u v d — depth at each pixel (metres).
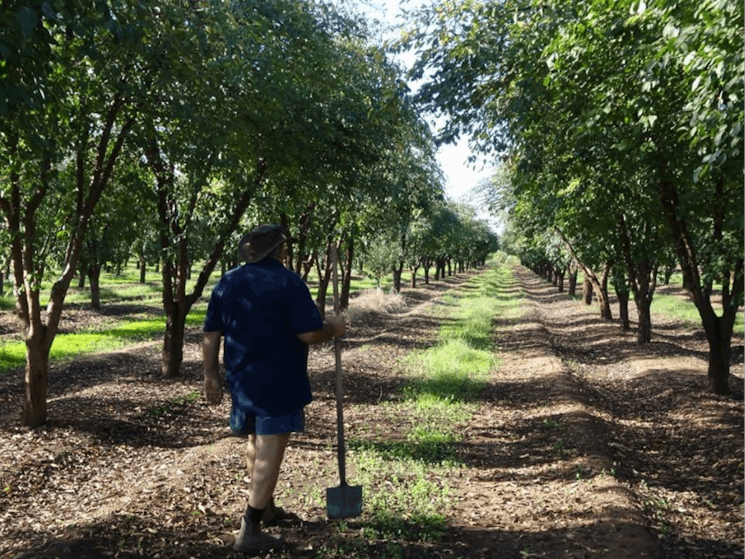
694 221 12.38
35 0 4.92
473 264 121.81
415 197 16.95
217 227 13.31
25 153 6.64
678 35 5.47
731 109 5.39
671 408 12.15
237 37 7.68
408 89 8.75
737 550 5.55
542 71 7.98
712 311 12.67
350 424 9.56
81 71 7.70
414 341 20.70
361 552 4.52
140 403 10.94
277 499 5.70
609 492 6.21
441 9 8.38
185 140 8.82
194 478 6.34
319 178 11.11
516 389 12.86
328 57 10.16
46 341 9.10
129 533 4.88
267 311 4.11
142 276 47.84
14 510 6.17
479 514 5.77
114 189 11.72
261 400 4.12
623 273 23.78
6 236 8.94
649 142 8.88
